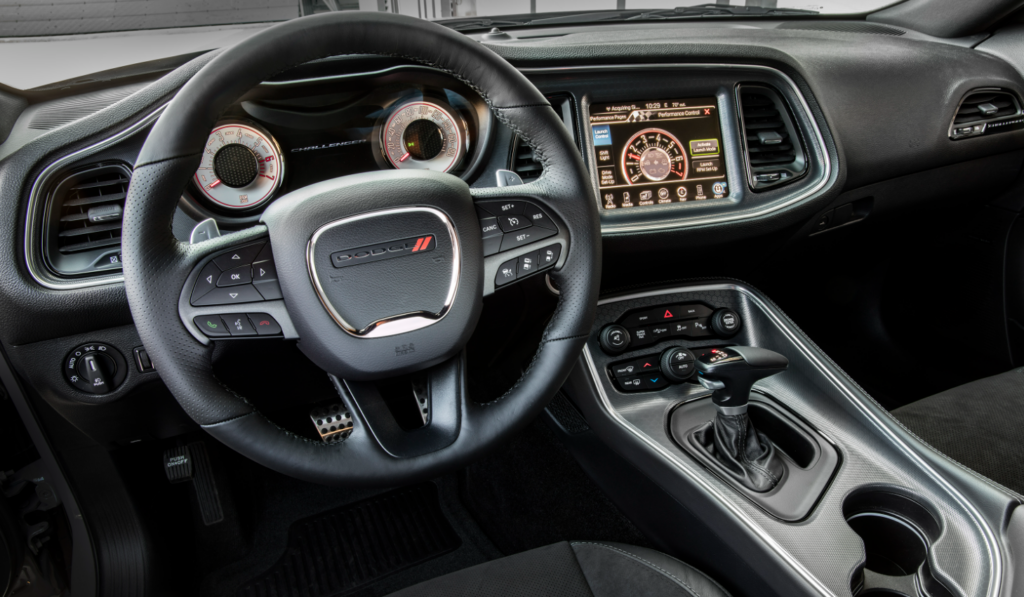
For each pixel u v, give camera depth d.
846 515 1.11
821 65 1.60
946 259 2.03
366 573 1.51
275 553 1.56
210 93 0.72
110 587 1.34
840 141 1.47
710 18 2.05
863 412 1.17
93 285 1.02
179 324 0.76
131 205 0.73
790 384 1.30
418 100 1.15
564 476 1.49
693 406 1.28
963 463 1.29
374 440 0.85
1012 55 1.82
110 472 1.37
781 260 1.72
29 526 1.31
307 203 0.78
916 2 2.06
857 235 1.80
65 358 1.07
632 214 1.37
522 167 1.25
